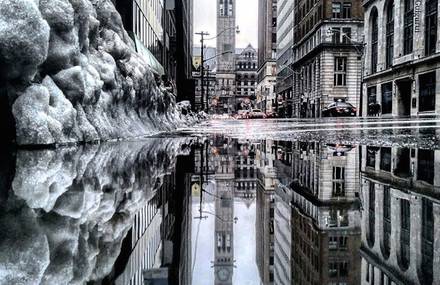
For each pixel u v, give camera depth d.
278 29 124.88
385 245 2.83
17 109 7.40
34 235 2.91
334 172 6.70
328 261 2.52
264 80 153.00
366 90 53.62
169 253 2.80
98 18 13.04
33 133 7.49
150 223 3.51
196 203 4.50
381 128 19.62
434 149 9.71
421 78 39.38
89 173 5.77
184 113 35.56
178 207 4.27
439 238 2.98
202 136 16.06
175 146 10.89
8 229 3.04
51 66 8.25
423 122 24.84
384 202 4.30
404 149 9.83
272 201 4.62
